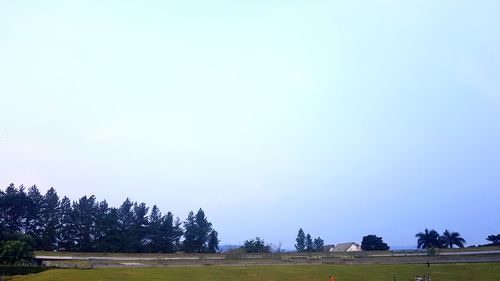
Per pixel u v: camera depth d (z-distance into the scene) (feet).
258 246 440.04
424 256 298.56
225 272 254.47
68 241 465.88
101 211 485.56
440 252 327.47
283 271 260.01
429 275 237.66
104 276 225.15
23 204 447.01
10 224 447.01
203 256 348.38
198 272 253.03
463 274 236.22
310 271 259.60
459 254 314.14
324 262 305.94
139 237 492.54
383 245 460.14
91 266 290.56
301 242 548.72
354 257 318.24
